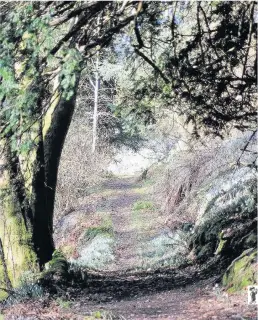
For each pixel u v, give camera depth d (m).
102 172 41.66
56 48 7.22
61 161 29.83
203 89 9.55
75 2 7.26
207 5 9.56
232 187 17.45
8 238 14.01
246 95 9.93
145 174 36.72
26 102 7.00
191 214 21.62
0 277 13.42
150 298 11.17
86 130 38.66
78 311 9.91
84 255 19.81
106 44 8.42
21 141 7.85
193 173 22.98
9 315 9.61
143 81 10.09
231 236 14.28
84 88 41.53
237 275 9.52
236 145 19.34
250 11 8.34
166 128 21.75
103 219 25.77
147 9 8.23
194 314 8.45
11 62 6.65
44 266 14.42
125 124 10.99
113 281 14.49
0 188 13.40
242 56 9.30
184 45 10.29
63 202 29.58
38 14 6.91
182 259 16.42
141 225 24.78
